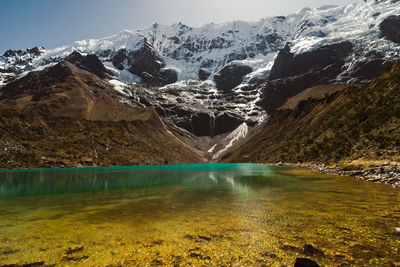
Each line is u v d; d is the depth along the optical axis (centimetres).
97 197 1836
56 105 19262
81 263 666
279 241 791
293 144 9081
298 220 1032
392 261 620
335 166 3925
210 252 720
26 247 789
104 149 11712
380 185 2166
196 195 1844
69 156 9594
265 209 1272
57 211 1333
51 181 3300
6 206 1514
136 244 801
